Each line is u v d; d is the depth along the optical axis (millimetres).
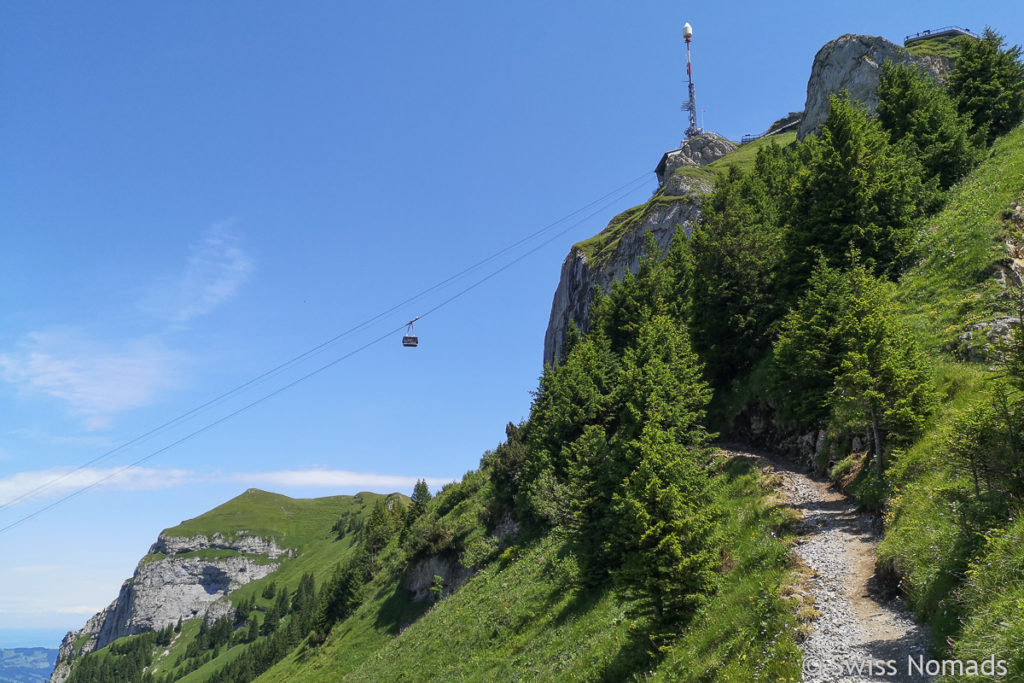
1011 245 29000
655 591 20562
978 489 15609
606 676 21594
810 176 39281
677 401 33438
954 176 43719
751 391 36969
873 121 46969
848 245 35562
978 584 12703
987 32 54438
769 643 15711
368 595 77188
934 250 32531
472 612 42688
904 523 17516
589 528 31188
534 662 28406
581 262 135250
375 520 111500
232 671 167750
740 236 42656
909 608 14859
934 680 11805
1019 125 48125
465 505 66188
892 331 22969
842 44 92188
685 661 17922
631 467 30266
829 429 27156
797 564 19078
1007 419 15062
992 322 24391
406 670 41562
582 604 30516
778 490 26094
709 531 21312
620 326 55656
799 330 29172
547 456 47688
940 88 55250
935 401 21703
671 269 57312
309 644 80938
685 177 119375
